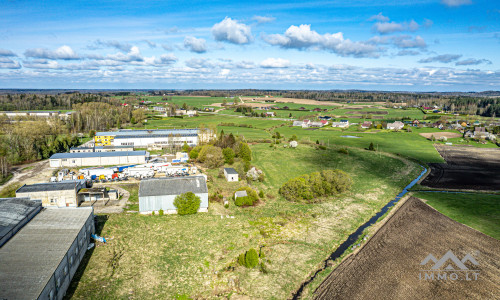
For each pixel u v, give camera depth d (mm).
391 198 76125
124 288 38625
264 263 46312
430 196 76875
